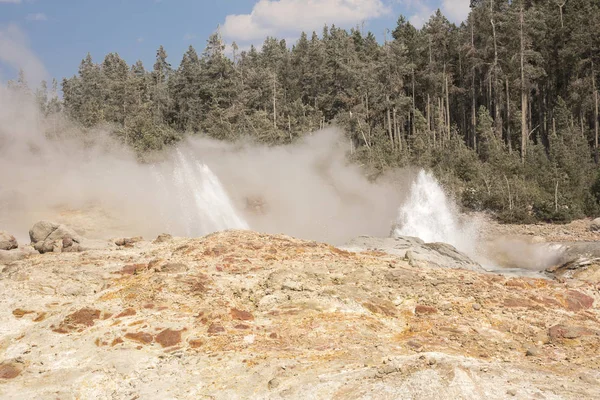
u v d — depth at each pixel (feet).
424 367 25.59
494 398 22.68
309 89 239.50
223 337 32.53
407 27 215.72
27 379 28.96
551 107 178.91
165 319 35.24
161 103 248.11
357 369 27.07
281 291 40.52
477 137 191.21
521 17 152.56
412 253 52.42
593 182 118.32
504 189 118.83
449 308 37.40
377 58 203.51
